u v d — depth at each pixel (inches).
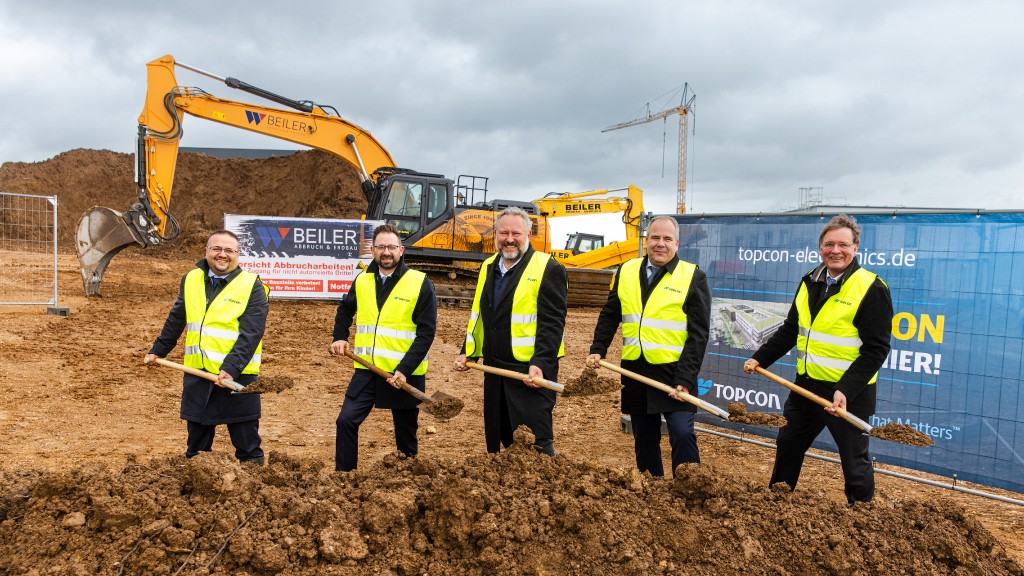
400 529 117.2
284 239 574.6
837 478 213.9
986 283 184.4
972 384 187.5
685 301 163.0
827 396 151.1
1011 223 180.1
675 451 160.4
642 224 248.2
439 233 640.4
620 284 172.4
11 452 210.5
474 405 301.7
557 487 126.6
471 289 626.8
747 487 134.4
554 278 159.8
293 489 126.1
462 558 114.5
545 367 156.6
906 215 195.8
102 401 276.5
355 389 168.4
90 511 114.6
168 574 106.0
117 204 1502.2
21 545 108.6
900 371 198.7
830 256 149.4
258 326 162.9
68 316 482.3
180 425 251.0
